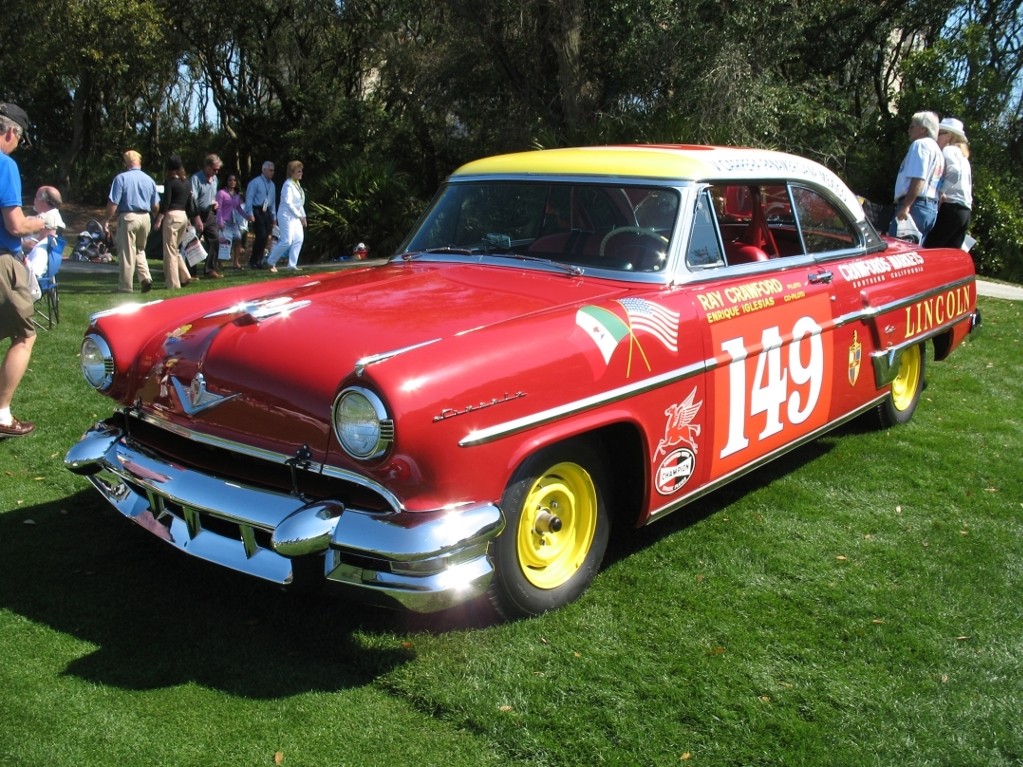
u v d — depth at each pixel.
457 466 3.02
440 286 3.94
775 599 3.74
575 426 3.37
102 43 24.23
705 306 3.98
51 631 3.34
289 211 12.80
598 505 3.66
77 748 2.71
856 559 4.14
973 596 3.82
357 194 16.47
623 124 14.00
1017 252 15.28
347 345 3.28
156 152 32.97
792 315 4.47
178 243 10.93
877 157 15.87
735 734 2.89
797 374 4.54
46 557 3.90
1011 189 16.39
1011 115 18.44
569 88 16.06
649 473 3.75
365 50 25.61
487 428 3.09
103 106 32.88
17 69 25.52
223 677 3.11
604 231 4.13
